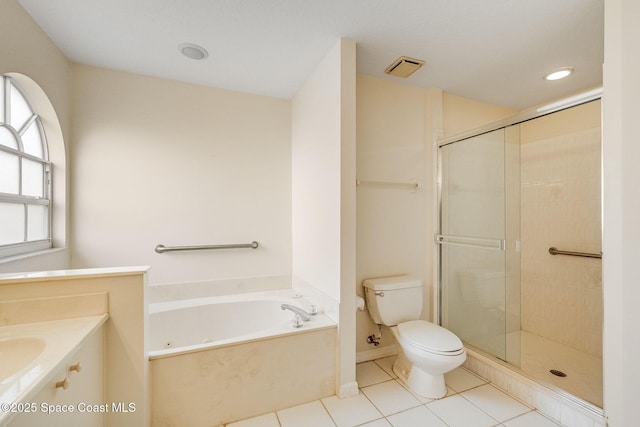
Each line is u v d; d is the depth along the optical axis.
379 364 2.14
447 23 1.57
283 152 2.49
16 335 1.02
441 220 2.41
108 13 1.45
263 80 2.18
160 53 1.81
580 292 2.24
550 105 1.62
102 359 1.23
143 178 2.06
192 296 2.19
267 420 1.54
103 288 1.23
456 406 1.65
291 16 1.50
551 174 2.43
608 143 1.28
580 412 1.41
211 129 2.26
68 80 1.86
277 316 2.17
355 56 1.77
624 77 1.22
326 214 1.88
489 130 2.06
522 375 1.75
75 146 1.89
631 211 1.20
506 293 2.04
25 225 1.59
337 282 1.75
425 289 2.41
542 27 1.60
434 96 2.37
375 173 2.22
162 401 1.40
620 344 1.24
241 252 2.35
